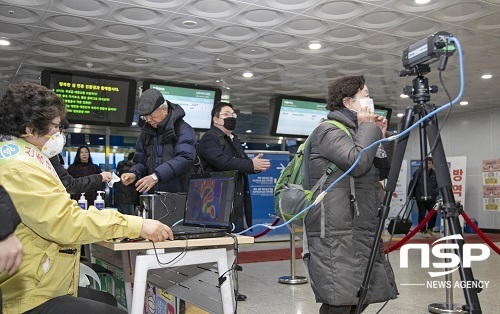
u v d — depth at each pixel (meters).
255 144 11.35
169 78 7.94
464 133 12.18
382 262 2.24
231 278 2.10
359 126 2.19
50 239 1.66
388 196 1.96
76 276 1.84
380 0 4.93
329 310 2.21
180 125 3.16
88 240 1.72
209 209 2.36
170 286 2.59
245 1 4.92
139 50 6.44
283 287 4.81
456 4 5.05
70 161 8.98
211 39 6.05
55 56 6.61
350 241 2.14
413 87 1.93
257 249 8.13
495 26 5.70
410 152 12.34
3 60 6.78
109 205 8.00
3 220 1.23
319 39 6.10
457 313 3.63
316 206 2.19
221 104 3.97
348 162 2.09
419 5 5.09
